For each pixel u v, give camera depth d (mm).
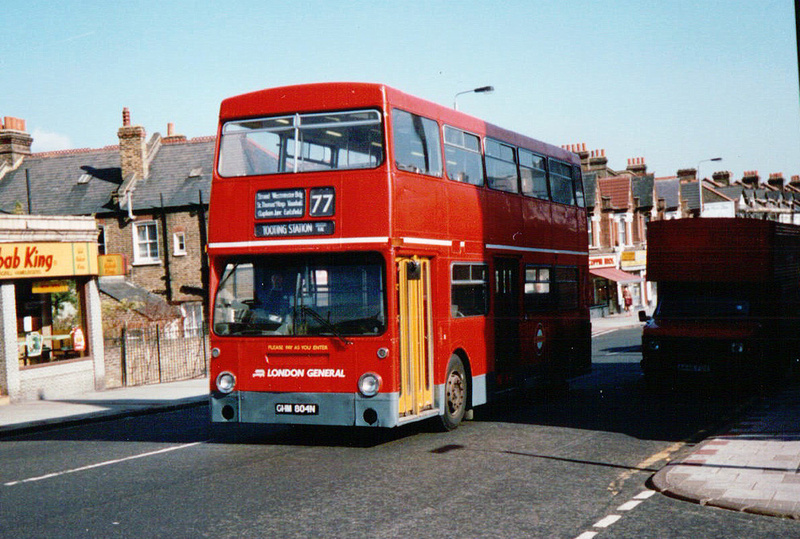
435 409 12141
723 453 10125
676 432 12500
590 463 10227
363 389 10797
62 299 22109
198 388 22844
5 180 44719
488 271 14094
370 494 8711
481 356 13695
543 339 16422
